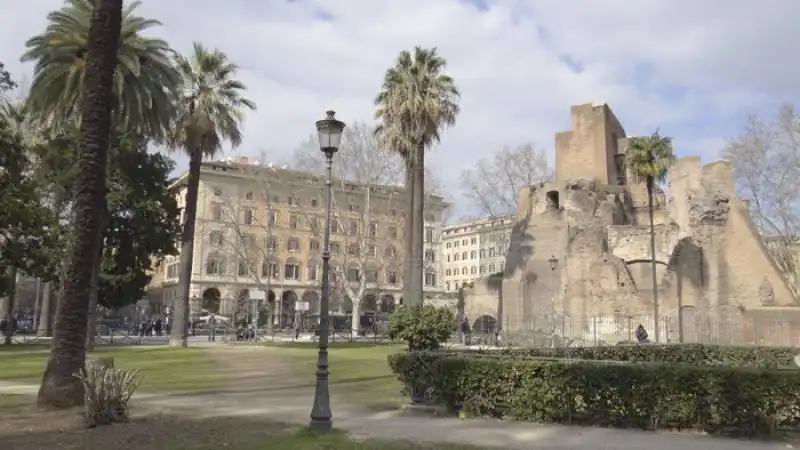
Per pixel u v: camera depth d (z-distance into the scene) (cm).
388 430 1058
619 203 5119
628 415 1119
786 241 5138
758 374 1061
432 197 6369
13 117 3650
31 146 3650
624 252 4753
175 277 8188
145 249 3869
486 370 1214
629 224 5200
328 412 1026
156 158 3862
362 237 5288
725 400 1063
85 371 1190
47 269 3381
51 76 2498
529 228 4956
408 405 1292
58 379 1212
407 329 1888
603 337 4300
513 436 1018
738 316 3781
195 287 7406
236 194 7925
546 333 4178
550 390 1155
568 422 1147
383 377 1925
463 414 1211
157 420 1124
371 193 5572
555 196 4969
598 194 4878
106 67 1284
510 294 4903
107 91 1284
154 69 2723
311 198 6475
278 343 3797
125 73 2609
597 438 1012
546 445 946
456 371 1240
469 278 12344
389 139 3253
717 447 955
